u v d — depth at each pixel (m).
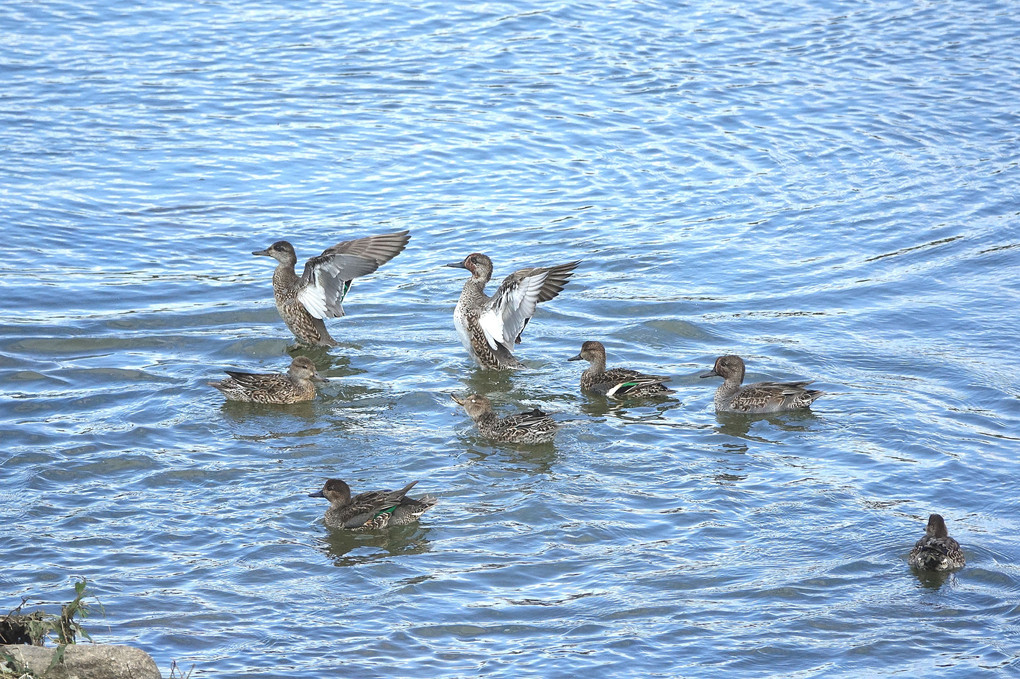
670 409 17.28
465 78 31.45
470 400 16.31
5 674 9.33
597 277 22.22
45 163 26.09
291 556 12.81
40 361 18.25
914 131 29.09
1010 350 19.12
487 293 21.44
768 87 31.47
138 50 32.47
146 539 13.06
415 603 11.91
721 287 21.88
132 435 15.77
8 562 12.40
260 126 28.42
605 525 13.54
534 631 11.45
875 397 17.41
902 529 13.45
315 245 23.17
